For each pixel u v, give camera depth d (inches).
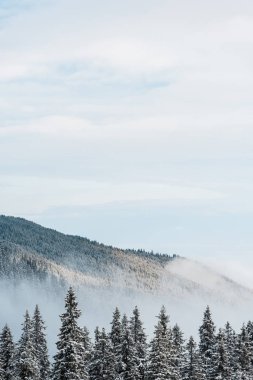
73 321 2203.5
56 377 2159.2
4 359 2583.7
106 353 2628.0
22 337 2522.1
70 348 2167.8
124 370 2667.3
